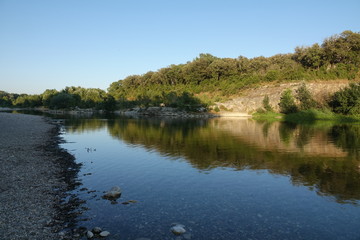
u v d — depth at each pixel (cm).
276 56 15625
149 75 18038
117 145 3241
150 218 1224
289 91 8750
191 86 14988
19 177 1745
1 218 1139
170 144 3319
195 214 1270
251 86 11612
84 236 1045
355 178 1836
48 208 1294
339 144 3244
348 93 7231
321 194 1531
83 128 5266
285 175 1922
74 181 1769
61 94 15050
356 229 1118
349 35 10256
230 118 8712
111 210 1307
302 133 4400
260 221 1196
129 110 12762
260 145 3216
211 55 18938
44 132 4288
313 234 1076
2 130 4125
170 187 1672
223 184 1725
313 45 11038
